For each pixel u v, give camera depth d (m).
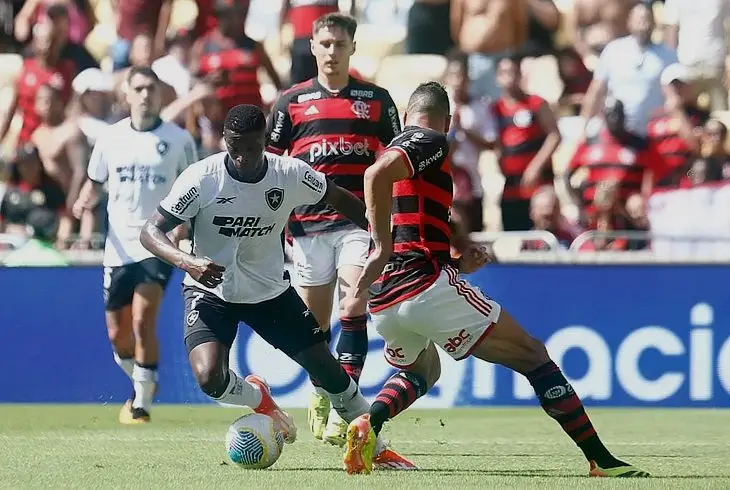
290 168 21.95
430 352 22.41
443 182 20.95
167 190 34.12
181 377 39.03
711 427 33.06
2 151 48.56
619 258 39.75
